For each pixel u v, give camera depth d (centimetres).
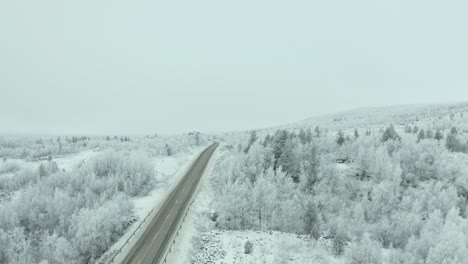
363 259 2461
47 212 3194
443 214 3584
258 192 3666
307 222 3397
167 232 2967
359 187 4409
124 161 4478
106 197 3566
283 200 3800
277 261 2512
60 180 3906
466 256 2408
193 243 2852
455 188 3966
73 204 3291
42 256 2572
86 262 2564
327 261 2575
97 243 2686
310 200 3519
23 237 2734
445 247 2461
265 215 3566
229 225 3366
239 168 4488
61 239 2512
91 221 2722
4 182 4225
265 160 4803
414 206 3625
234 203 3462
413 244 2703
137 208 3581
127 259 2489
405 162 4628
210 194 4141
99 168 4428
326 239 3231
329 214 3725
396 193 4000
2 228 2797
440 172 4403
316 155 4750
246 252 2723
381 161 4472
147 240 2812
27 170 4453
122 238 2881
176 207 3612
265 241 2959
